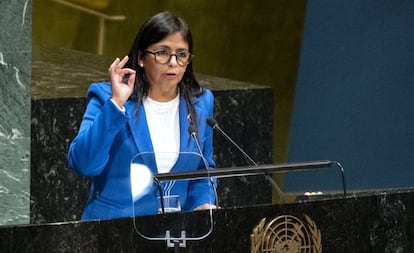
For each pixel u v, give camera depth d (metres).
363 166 18.81
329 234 10.23
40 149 13.66
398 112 18.89
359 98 19.03
